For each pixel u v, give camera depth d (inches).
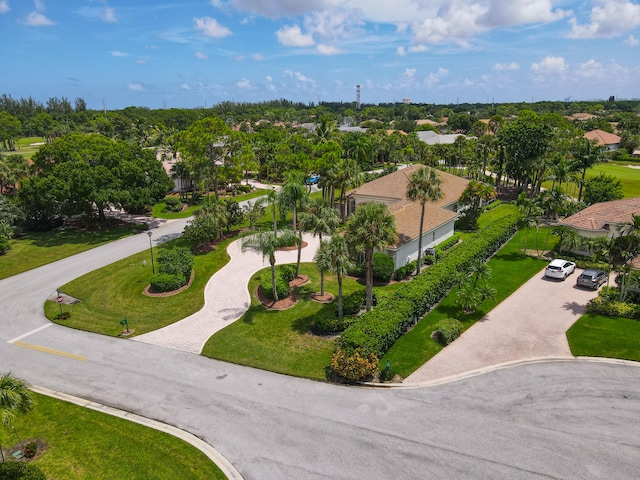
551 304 1330.0
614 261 1294.3
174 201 2687.0
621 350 1048.2
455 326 1134.4
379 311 1130.7
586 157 2456.9
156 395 930.7
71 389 961.5
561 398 877.8
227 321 1267.2
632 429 784.3
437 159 4143.7
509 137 2923.2
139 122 6663.4
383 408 861.2
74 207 2101.4
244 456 744.3
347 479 685.3
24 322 1299.2
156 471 721.0
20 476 657.6
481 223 2364.7
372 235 1138.7
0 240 1881.2
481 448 743.7
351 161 2278.5
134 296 1461.6
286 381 970.1
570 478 676.1
